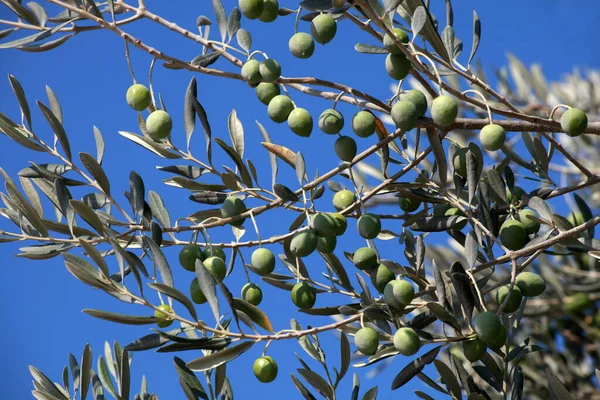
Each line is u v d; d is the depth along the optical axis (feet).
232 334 4.18
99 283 4.18
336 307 4.44
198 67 4.45
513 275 4.32
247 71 4.42
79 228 4.43
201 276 4.17
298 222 4.48
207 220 4.54
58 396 4.48
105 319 4.13
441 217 4.63
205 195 4.61
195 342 4.17
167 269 4.17
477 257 4.59
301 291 4.39
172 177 4.58
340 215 4.38
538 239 4.49
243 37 4.52
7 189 4.34
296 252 4.30
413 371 4.36
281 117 4.43
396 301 4.32
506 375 4.40
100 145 4.51
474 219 4.50
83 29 4.46
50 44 4.48
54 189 4.43
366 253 4.43
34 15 4.55
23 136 4.44
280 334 4.26
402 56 4.37
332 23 4.38
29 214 4.37
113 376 4.58
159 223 4.48
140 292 4.18
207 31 4.60
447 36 4.45
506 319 4.42
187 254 4.41
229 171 4.47
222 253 4.44
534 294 4.41
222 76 4.47
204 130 4.52
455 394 4.38
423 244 4.50
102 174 4.42
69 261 4.18
